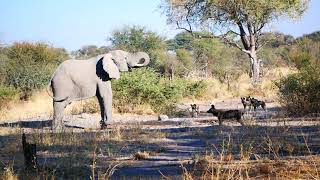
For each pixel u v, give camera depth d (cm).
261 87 3362
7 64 3108
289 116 1694
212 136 1279
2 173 850
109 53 1628
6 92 2481
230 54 5947
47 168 890
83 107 2264
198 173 827
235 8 3753
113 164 959
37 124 1753
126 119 1925
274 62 5581
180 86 2717
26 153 910
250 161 891
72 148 1134
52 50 3797
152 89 2256
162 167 915
